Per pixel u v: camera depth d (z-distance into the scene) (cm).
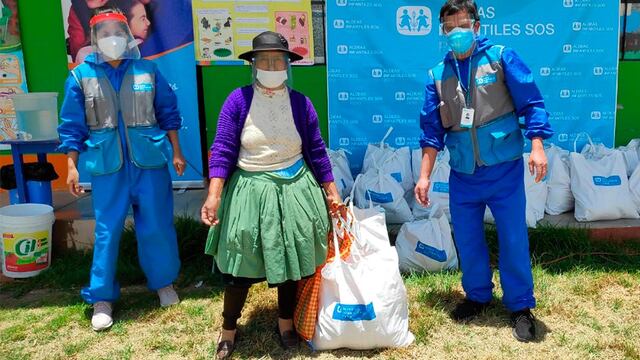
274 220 285
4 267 419
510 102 313
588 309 354
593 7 512
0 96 521
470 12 302
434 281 390
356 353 311
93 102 339
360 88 521
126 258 433
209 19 508
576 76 523
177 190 538
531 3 510
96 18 335
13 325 353
